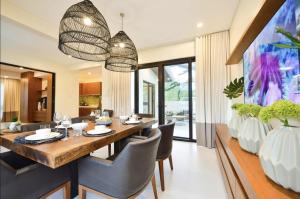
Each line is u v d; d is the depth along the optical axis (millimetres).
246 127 1262
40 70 4715
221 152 1890
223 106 3223
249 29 1454
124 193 1110
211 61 3357
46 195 1165
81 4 1721
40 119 5559
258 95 1558
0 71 5477
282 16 1086
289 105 764
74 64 5445
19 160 1426
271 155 795
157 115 4270
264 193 719
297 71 958
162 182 1794
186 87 3980
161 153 1794
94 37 1838
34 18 2613
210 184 1908
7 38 3311
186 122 3996
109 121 2201
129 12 2594
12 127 3068
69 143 1205
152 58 4211
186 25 3041
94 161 1185
